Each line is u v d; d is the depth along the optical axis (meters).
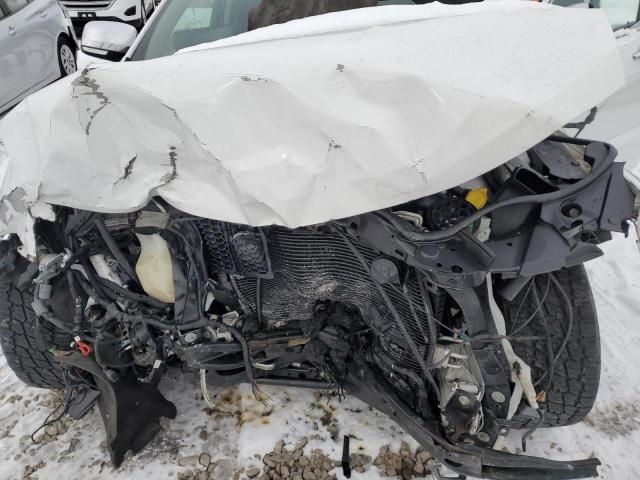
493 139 1.15
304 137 1.23
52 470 1.98
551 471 1.61
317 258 1.61
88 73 1.36
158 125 1.31
